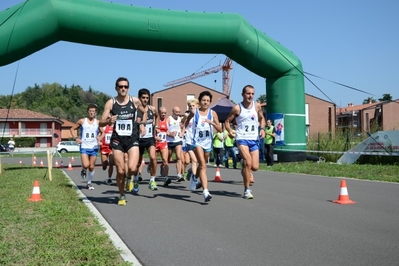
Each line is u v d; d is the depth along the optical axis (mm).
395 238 5270
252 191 9820
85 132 10477
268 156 17172
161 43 15875
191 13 16141
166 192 9820
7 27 14070
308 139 21656
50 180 12156
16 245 4867
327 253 4645
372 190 9812
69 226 5781
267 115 18906
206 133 8234
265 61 17453
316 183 11367
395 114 54000
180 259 4504
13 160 30828
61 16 14461
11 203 7703
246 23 16938
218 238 5371
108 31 15031
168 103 60188
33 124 71562
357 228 5836
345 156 17891
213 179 12945
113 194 9539
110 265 4176
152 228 5961
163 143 11117
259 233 5609
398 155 15641
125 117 7613
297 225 6066
